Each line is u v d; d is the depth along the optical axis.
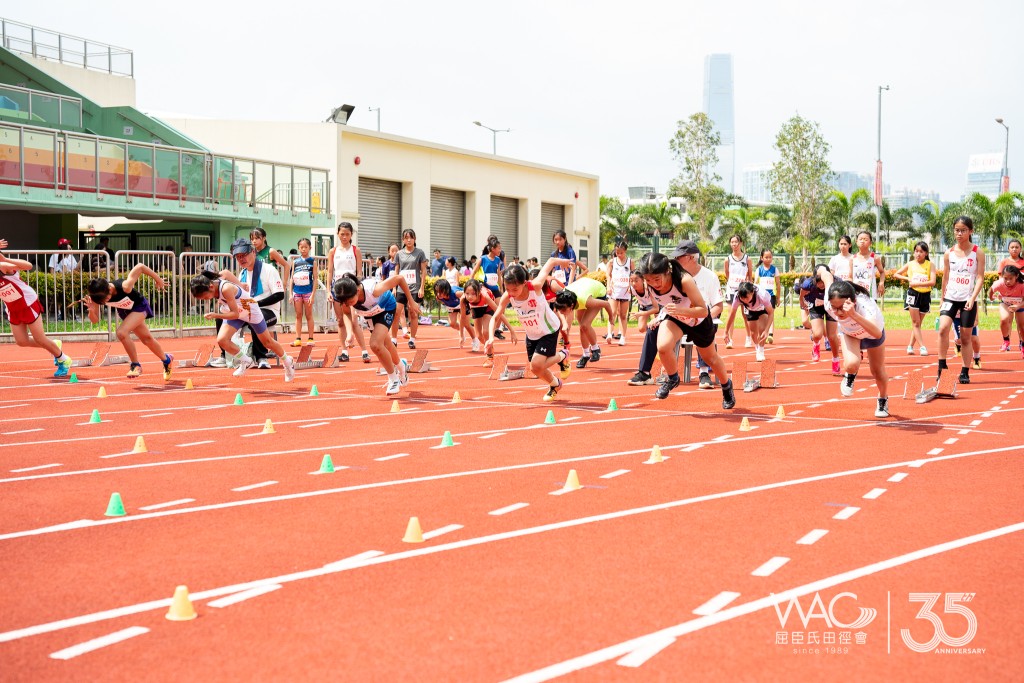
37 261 20.20
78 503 6.14
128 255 20.47
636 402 11.02
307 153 33.75
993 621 4.03
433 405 10.80
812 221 56.88
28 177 22.48
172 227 29.70
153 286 20.72
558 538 5.27
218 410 10.44
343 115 34.50
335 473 7.07
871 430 9.03
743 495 6.31
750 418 9.80
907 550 5.03
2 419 9.80
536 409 10.48
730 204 62.66
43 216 28.61
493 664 3.55
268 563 4.83
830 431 8.97
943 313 11.70
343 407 10.66
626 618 4.03
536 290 10.63
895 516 5.73
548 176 46.94
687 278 9.59
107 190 24.34
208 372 14.37
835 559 4.86
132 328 12.81
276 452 7.93
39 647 3.75
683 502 6.11
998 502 6.10
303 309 18.28
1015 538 5.26
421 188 38.66
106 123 30.08
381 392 11.97
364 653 3.67
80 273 19.91
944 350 11.57
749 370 14.82
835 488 6.51
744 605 4.20
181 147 29.05
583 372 14.30
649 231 60.75
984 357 16.62
